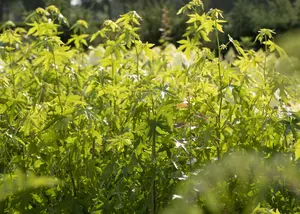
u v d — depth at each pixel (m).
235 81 2.86
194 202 2.60
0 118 2.96
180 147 2.74
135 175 2.73
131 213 2.70
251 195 2.73
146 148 2.75
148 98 2.82
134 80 3.07
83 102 2.70
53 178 2.73
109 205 2.65
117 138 2.67
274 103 3.01
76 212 2.65
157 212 2.71
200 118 2.81
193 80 2.90
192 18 2.81
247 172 2.67
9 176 2.64
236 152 2.67
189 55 2.84
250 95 2.87
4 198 2.66
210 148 2.78
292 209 2.77
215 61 2.84
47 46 2.84
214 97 2.81
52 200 2.81
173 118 2.85
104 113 2.89
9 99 2.78
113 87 2.81
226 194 2.73
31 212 2.69
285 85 2.91
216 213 2.69
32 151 2.69
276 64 3.05
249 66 2.87
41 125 2.78
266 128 2.78
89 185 2.77
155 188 2.72
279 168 2.70
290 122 2.69
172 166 2.69
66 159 2.77
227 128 2.79
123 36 2.82
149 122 2.63
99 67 3.22
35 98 2.77
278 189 2.63
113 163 2.65
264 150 2.67
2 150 2.78
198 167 2.71
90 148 2.82
